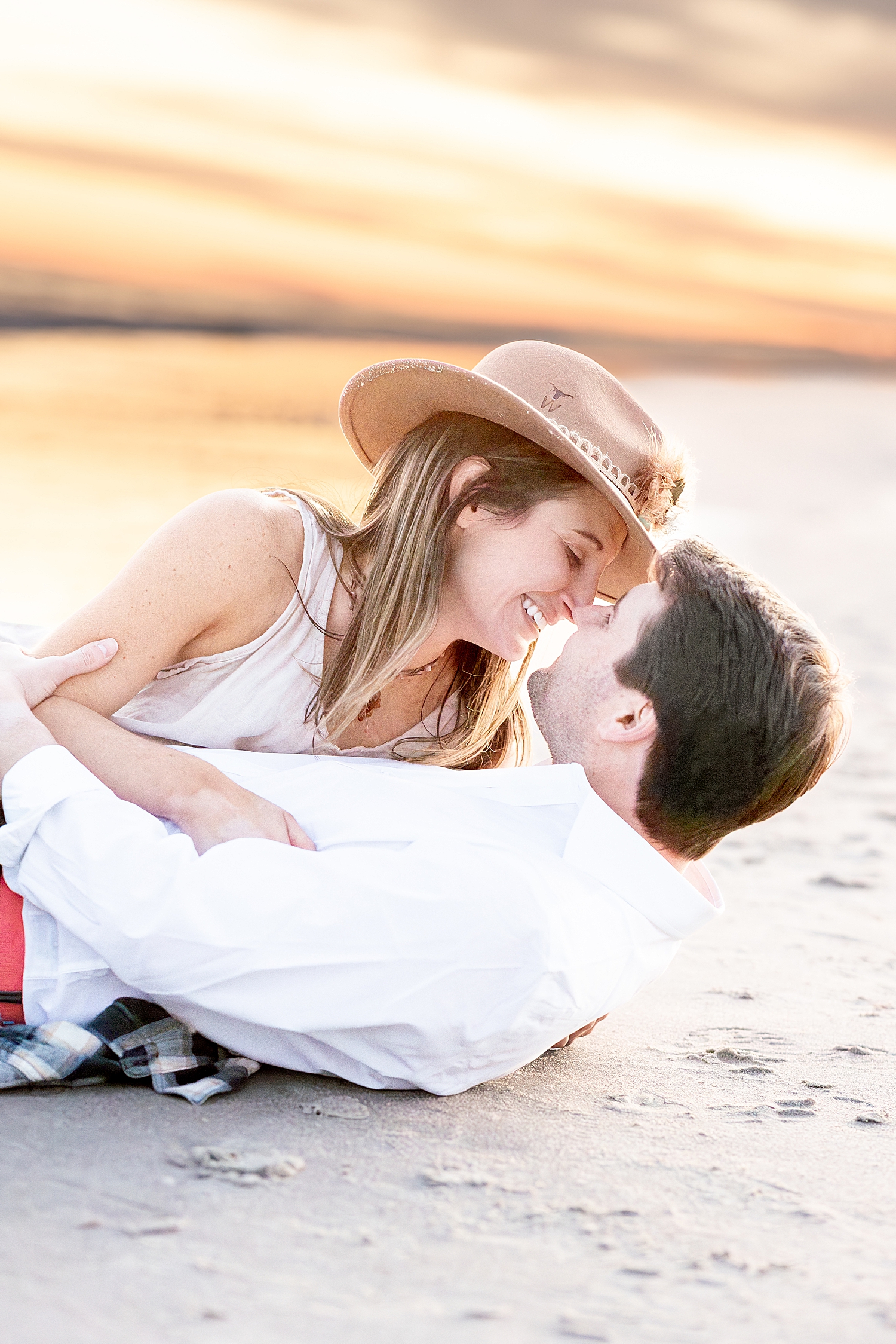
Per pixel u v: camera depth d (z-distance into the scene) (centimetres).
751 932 320
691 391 3644
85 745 214
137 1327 131
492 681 265
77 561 850
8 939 197
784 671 202
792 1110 207
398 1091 204
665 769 206
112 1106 188
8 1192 157
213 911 187
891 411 3275
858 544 1184
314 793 213
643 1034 246
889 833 429
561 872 203
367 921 187
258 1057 202
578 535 240
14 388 2219
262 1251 148
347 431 279
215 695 242
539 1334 135
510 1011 193
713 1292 146
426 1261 149
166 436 1652
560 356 253
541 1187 172
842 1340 137
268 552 236
